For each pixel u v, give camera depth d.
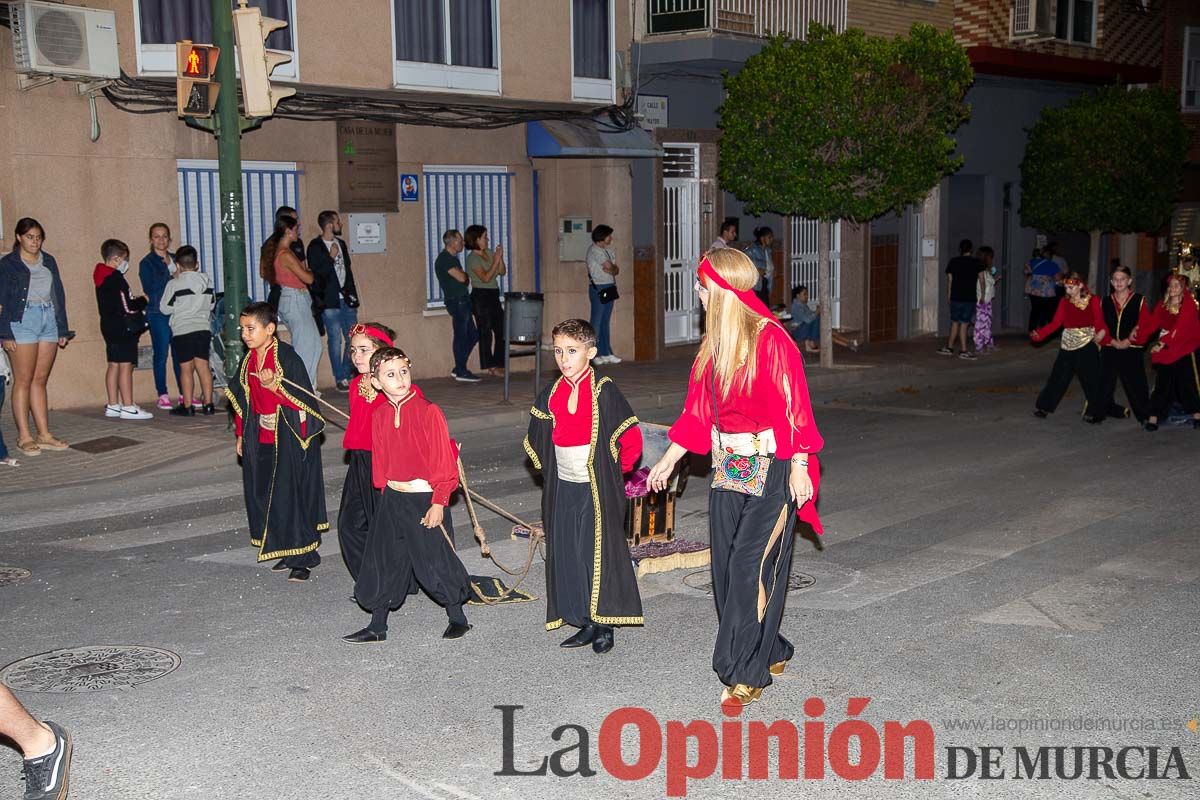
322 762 5.35
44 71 12.80
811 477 5.75
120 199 14.20
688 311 20.84
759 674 5.84
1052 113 25.09
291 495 7.88
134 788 5.10
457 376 16.92
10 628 7.12
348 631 7.08
